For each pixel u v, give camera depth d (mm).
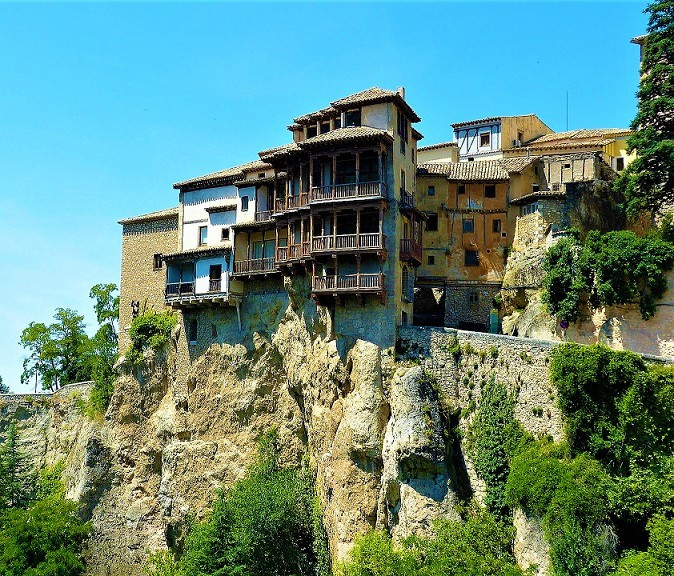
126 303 90000
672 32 64500
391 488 57000
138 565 78250
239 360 73250
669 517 46156
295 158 67125
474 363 58344
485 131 90125
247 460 71375
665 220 64312
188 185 81875
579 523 46875
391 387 59812
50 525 68188
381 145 62500
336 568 59281
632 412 49438
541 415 53781
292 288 68312
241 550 60531
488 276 73438
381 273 61469
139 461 81000
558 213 69000
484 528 51188
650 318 60344
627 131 82625
